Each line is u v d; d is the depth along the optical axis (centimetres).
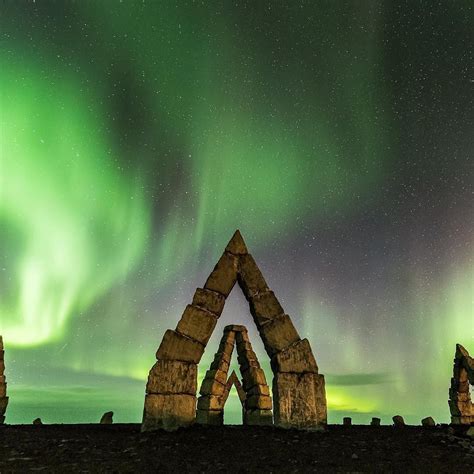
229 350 1786
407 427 1234
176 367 1016
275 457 716
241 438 863
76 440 846
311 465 671
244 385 1766
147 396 985
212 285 1120
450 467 671
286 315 1110
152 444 805
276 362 1060
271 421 1664
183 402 993
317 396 1030
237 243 1184
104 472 622
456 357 1819
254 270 1159
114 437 884
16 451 751
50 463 670
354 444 835
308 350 1072
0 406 1445
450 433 1014
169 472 623
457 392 1786
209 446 791
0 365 1482
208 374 1725
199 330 1062
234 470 638
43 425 1240
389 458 725
